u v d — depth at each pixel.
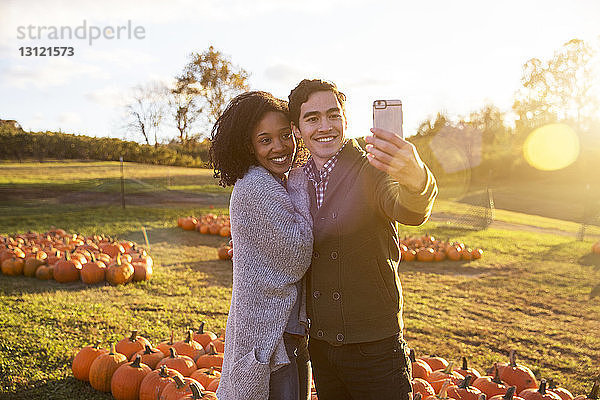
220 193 26.89
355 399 2.49
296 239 2.30
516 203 31.70
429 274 10.58
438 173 40.03
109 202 22.22
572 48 52.66
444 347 5.92
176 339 5.73
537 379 5.02
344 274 2.37
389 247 2.44
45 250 9.95
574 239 17.36
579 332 6.75
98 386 4.39
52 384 4.50
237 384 2.39
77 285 8.40
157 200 23.61
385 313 2.40
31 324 5.99
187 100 44.69
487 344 6.16
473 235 17.41
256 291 2.36
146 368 4.33
